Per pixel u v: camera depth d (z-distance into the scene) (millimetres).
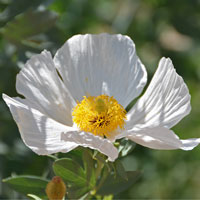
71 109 462
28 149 576
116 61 472
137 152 669
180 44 718
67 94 462
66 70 467
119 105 458
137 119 454
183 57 715
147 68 691
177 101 433
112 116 452
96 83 473
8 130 566
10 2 526
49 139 421
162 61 446
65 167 418
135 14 709
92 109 457
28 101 442
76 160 441
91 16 718
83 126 454
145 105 454
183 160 733
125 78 471
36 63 450
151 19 708
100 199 439
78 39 469
